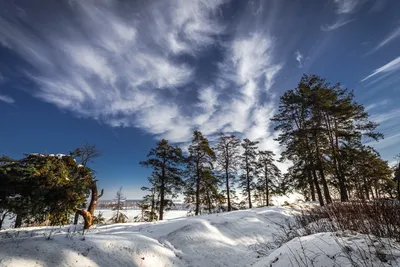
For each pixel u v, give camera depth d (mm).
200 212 24406
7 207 4805
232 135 27562
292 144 17984
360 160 15883
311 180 16906
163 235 7859
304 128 18094
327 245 3936
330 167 16609
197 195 23391
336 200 7602
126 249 5586
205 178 23609
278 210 15008
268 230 10469
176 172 22375
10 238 4789
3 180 4902
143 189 22219
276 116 19641
